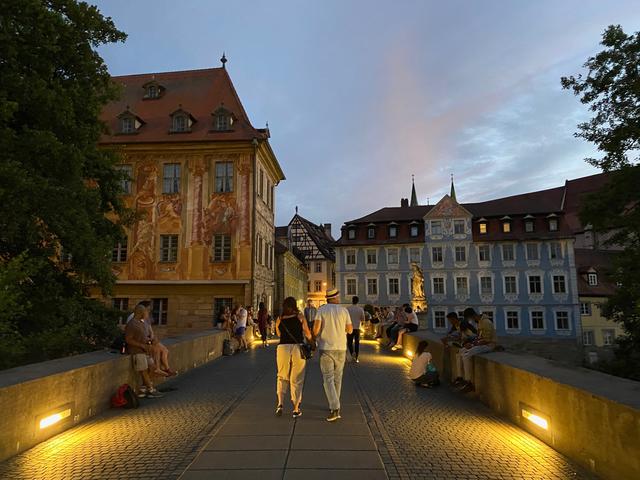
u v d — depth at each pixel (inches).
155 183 1187.9
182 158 1194.0
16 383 222.4
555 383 222.5
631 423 166.9
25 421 226.1
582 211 898.1
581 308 2169.0
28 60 528.1
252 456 210.1
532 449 222.7
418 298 1087.6
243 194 1165.7
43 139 484.1
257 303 1182.3
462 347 384.8
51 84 542.9
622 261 828.6
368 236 2250.2
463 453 216.2
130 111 1262.3
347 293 2222.0
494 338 362.6
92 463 205.6
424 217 2192.4
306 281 2903.5
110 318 623.5
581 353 1979.6
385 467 196.4
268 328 1154.0
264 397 346.0
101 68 630.5
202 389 385.1
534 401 245.1
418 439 238.2
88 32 597.3
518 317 2065.7
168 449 224.1
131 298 1155.9
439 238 2165.4
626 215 840.3
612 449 177.8
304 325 293.0
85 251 553.6
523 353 345.4
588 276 2234.3
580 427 200.8
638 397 182.5
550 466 199.5
